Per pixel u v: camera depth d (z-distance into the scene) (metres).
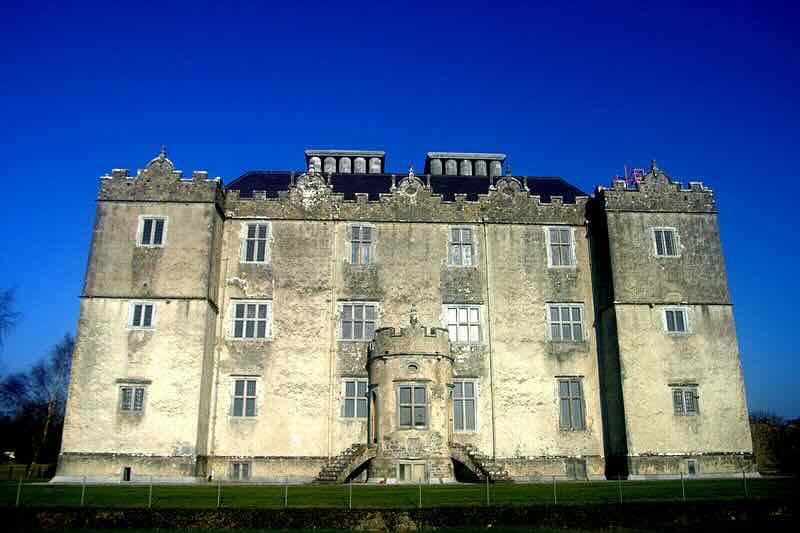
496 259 42.66
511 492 28.38
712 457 37.97
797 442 50.09
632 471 37.38
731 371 39.31
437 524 22.73
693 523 23.64
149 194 40.00
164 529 22.20
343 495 27.30
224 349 40.00
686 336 39.66
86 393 36.75
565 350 41.47
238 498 26.33
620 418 38.78
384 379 36.78
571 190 48.41
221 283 41.06
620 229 41.00
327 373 40.00
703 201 42.00
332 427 39.19
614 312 39.84
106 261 38.78
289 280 41.31
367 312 41.31
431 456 35.28
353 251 42.19
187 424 36.47
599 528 23.00
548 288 42.38
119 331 37.72
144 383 36.97
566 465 39.66
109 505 23.91
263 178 47.41
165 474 35.75
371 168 52.53
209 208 39.91
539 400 40.53
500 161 52.97
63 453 35.84
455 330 41.44
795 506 24.86
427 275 42.06
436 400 36.41
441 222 43.00
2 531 21.97
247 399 39.41
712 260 41.06
